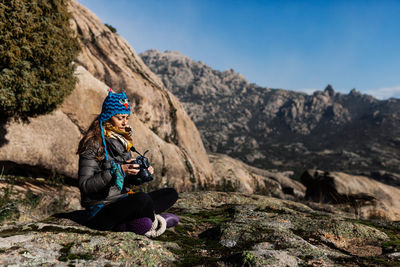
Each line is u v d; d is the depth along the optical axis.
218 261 2.19
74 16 13.44
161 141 12.37
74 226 2.55
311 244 2.90
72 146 8.46
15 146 7.34
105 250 2.08
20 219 4.57
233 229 3.11
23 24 5.96
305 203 7.69
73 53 7.47
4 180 6.38
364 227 3.46
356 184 12.62
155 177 10.80
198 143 17.05
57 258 1.93
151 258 2.10
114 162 2.39
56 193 6.34
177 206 4.92
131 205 2.53
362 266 2.32
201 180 13.57
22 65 6.10
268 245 2.68
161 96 15.19
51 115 8.12
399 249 2.93
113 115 2.49
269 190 17.83
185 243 2.84
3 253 1.88
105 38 14.62
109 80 13.02
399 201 12.69
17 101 6.38
